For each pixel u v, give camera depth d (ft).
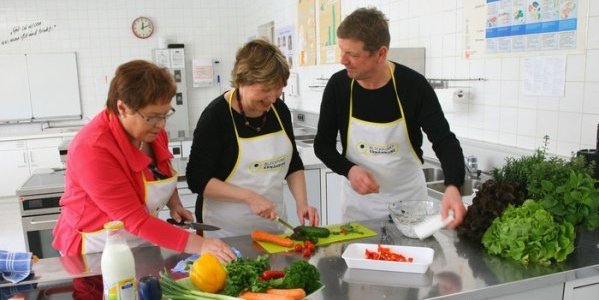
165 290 3.75
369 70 5.77
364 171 6.07
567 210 4.64
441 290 4.00
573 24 6.87
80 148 4.61
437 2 9.50
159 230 4.66
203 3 21.34
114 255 3.46
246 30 22.02
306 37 15.64
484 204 4.89
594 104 6.70
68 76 20.40
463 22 8.86
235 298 3.53
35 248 10.16
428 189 8.02
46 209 10.08
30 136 18.83
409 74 6.26
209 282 3.74
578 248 4.86
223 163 5.97
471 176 8.27
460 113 9.28
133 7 20.56
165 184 5.42
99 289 4.22
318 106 15.39
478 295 4.02
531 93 7.65
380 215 6.81
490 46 8.32
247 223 6.13
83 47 20.38
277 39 18.43
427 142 9.96
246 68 5.04
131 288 3.53
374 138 6.50
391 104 6.32
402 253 4.68
